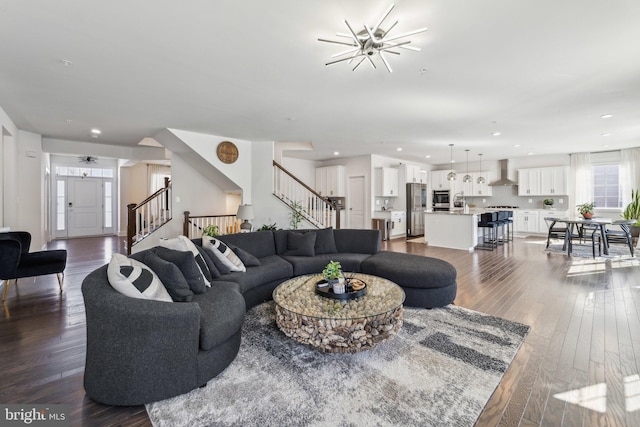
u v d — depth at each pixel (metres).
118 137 6.04
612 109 4.23
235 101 3.82
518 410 1.71
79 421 1.65
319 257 4.04
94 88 3.35
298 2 1.93
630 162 7.50
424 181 10.14
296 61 2.75
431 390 1.88
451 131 5.58
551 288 3.94
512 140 6.46
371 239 4.41
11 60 2.68
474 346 2.41
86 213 9.16
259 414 1.68
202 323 1.94
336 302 2.50
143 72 2.95
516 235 9.08
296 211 6.40
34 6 1.94
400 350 2.36
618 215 7.85
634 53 2.63
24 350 2.39
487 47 2.52
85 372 1.81
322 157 9.21
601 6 1.98
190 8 1.98
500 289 3.92
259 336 2.62
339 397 1.82
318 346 2.23
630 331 2.66
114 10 1.99
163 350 1.78
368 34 2.16
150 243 6.07
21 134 5.39
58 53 2.57
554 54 2.64
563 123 4.99
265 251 4.16
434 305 3.20
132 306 1.74
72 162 8.88
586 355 2.27
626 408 1.71
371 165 8.65
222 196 6.99
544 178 8.73
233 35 2.31
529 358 2.24
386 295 2.63
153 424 1.62
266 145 6.34
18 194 5.31
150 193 9.62
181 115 4.43
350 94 3.60
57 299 3.57
